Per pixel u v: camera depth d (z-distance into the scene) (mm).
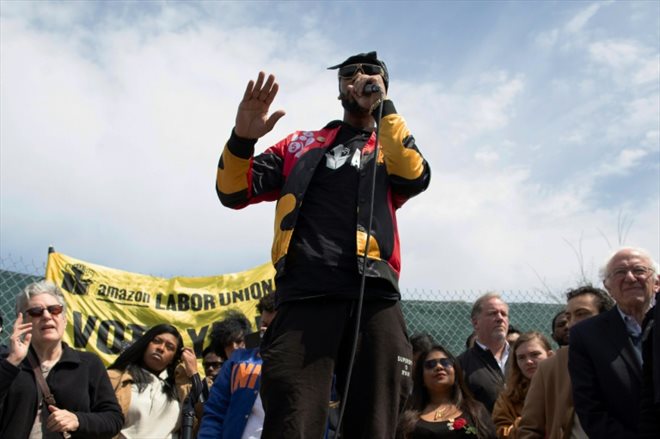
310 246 2404
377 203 2477
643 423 3340
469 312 7332
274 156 2723
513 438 4543
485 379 5438
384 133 2574
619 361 3801
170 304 7273
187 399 4410
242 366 4246
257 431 4035
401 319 2451
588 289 4980
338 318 2328
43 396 3977
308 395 2227
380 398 2312
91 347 6879
